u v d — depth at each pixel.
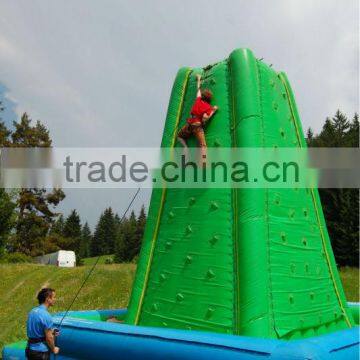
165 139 7.64
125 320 6.77
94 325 6.08
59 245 51.94
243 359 4.52
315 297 6.47
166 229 6.94
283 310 5.75
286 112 7.61
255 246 5.87
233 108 6.84
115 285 20.11
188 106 7.61
